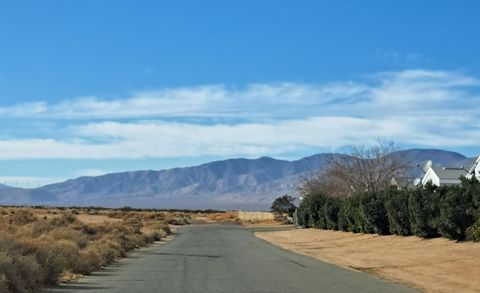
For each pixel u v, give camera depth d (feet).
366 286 54.54
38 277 50.96
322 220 189.78
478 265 67.15
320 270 71.26
